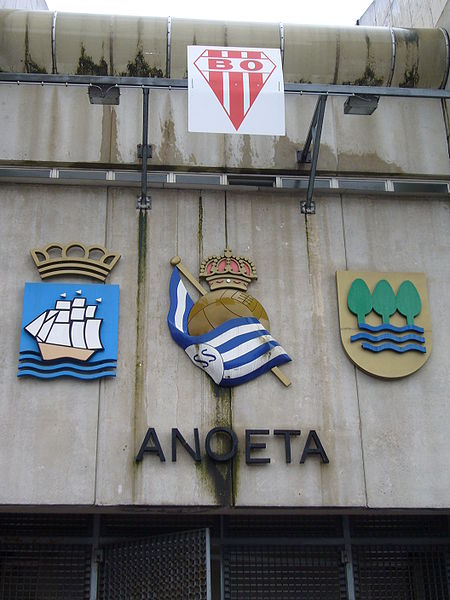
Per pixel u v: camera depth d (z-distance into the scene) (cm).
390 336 1097
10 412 1030
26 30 1214
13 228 1124
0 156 1162
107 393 1048
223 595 1102
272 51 1092
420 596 1132
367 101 1084
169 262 1123
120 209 1150
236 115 1046
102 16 1230
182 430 1040
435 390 1088
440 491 1041
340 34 1248
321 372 1084
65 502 998
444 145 1237
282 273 1133
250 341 1072
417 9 1448
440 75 1272
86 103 1205
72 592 1091
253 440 1041
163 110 1208
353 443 1053
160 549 1077
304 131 1223
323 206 1181
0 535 1114
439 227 1187
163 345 1077
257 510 1023
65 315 1070
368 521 1161
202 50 1078
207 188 1175
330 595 1122
